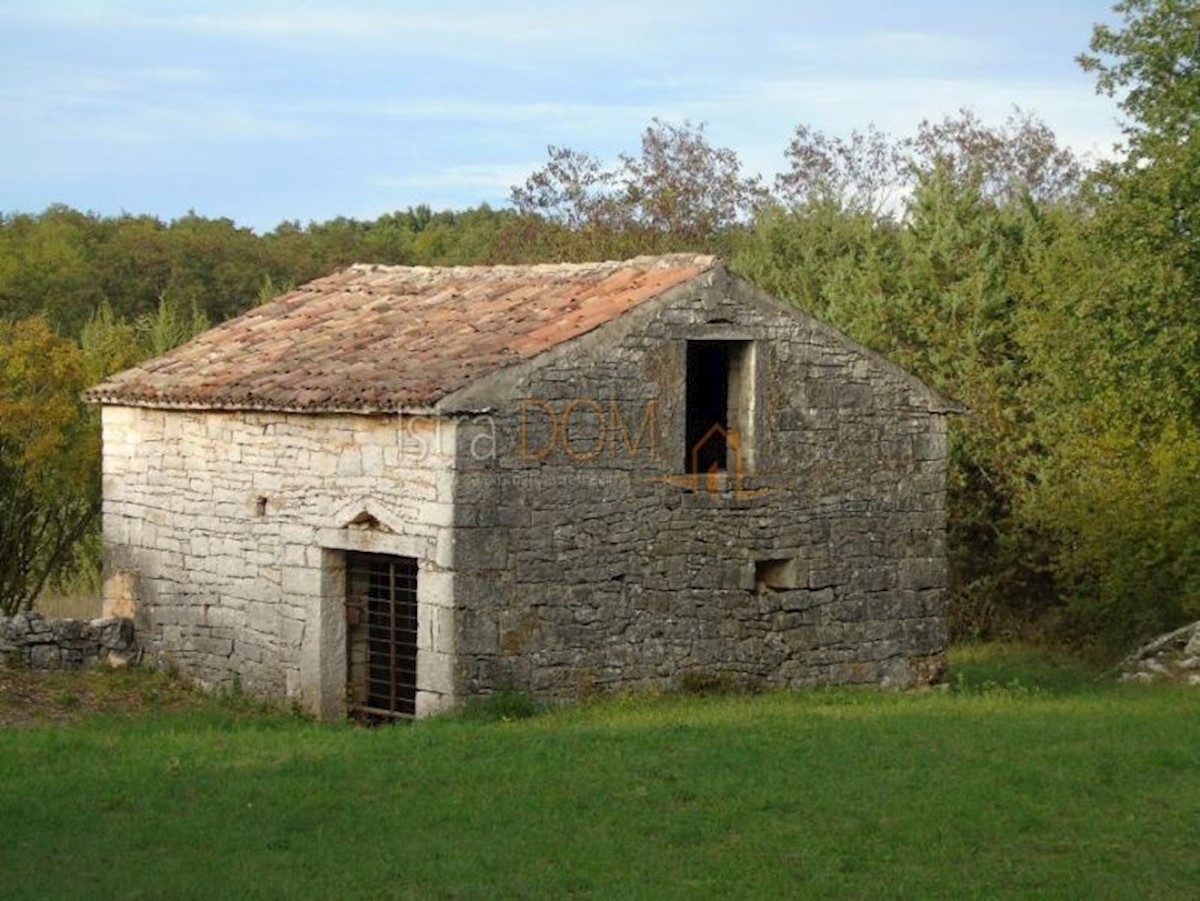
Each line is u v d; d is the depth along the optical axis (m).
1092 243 23.80
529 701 17.58
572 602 18.12
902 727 15.87
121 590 21.50
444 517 17.39
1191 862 11.33
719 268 19.20
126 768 13.73
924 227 33.91
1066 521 28.08
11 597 26.23
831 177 47.22
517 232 44.94
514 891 10.51
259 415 19.56
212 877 10.70
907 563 21.00
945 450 21.34
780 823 12.16
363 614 19.05
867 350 20.56
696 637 19.17
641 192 45.75
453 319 20.12
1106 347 22.45
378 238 64.75
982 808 12.54
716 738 15.05
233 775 13.48
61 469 25.31
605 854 11.30
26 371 24.56
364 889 10.50
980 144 48.16
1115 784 13.33
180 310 48.41
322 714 18.84
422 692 17.69
